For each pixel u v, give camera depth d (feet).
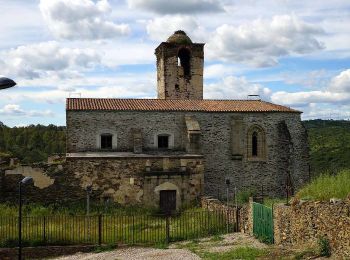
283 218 57.77
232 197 116.88
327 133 242.58
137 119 113.29
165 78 140.05
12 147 257.34
